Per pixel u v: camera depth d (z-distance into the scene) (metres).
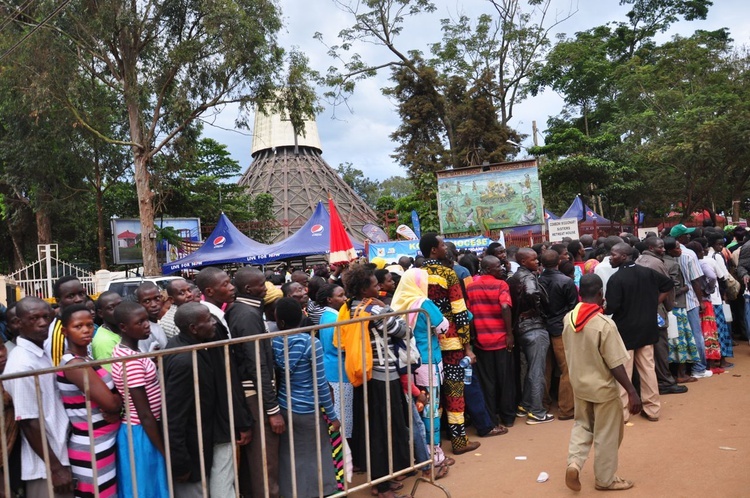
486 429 5.97
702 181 28.84
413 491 4.54
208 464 3.71
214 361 3.77
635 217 30.55
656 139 27.97
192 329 3.65
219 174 37.41
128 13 18.16
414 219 20.53
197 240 29.11
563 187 30.59
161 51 19.62
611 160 29.53
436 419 5.04
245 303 4.32
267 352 4.05
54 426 3.28
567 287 6.40
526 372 6.44
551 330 6.41
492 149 33.75
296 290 5.68
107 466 3.46
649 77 30.98
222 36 18.25
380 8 30.38
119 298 4.50
